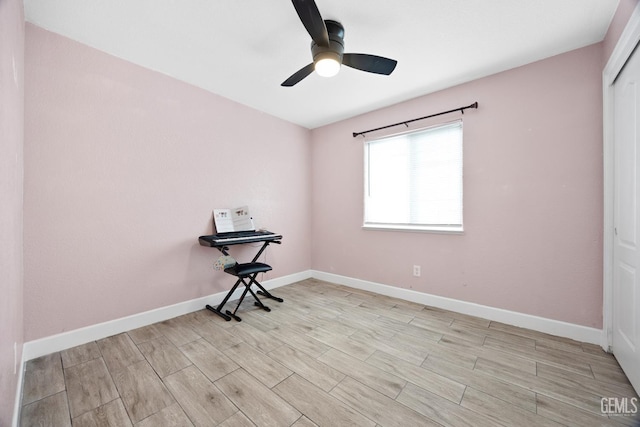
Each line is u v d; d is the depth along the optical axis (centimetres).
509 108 225
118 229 210
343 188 348
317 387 148
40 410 130
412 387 148
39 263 176
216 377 157
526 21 169
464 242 250
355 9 159
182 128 248
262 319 239
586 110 193
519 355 179
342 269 350
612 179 175
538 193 212
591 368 163
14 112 128
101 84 201
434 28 177
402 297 292
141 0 152
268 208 328
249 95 278
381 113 310
